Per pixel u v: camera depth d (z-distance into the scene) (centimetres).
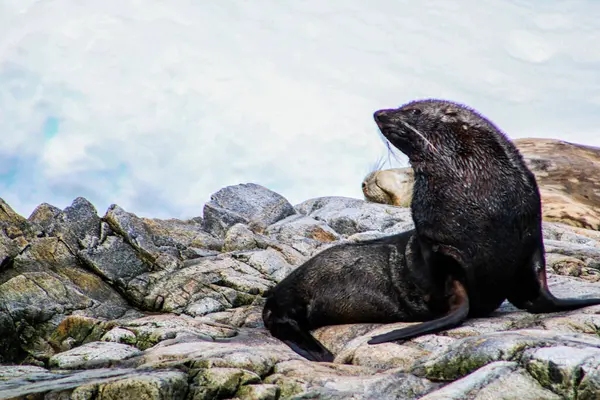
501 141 3003
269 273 4025
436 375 2284
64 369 2691
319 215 5938
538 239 2977
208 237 4694
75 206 4216
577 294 3275
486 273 2945
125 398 2272
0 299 3525
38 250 3916
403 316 3142
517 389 2027
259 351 2591
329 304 3253
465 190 2952
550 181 6975
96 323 3203
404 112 3133
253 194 5709
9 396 2344
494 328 2780
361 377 2381
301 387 2339
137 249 4034
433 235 2988
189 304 3706
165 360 2572
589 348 2075
